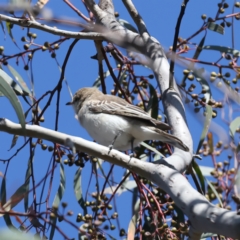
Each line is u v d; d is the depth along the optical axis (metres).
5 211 7.84
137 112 11.92
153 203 11.09
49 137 9.65
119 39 9.80
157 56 11.56
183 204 8.69
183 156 10.12
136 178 11.06
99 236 10.03
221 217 8.04
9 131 9.61
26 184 10.91
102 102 12.54
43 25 10.98
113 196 11.09
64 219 7.89
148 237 10.39
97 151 9.74
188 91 11.77
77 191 11.76
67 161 11.56
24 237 6.59
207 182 11.09
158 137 11.54
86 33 11.21
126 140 12.20
